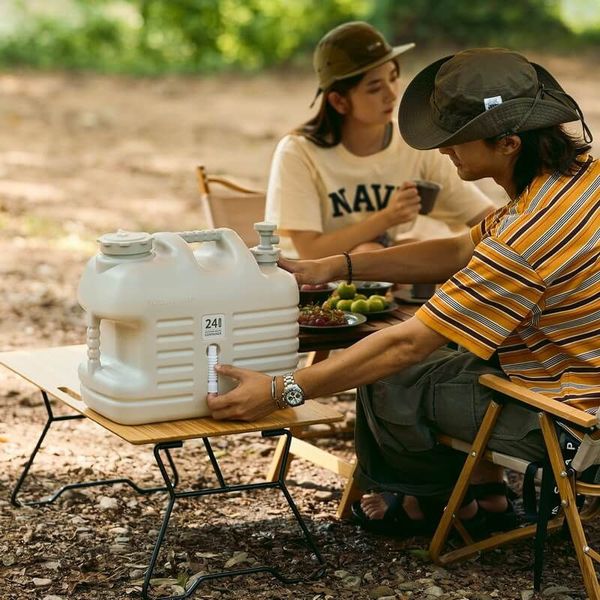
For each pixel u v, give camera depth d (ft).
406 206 18.03
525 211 12.89
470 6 77.10
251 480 17.17
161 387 12.83
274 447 18.54
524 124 12.76
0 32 74.02
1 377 21.22
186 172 44.01
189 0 73.87
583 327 13.12
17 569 13.92
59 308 26.43
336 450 18.56
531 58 73.00
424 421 14.12
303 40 75.15
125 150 47.91
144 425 12.89
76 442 18.33
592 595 12.85
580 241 12.79
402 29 76.43
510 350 13.58
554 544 15.02
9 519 15.31
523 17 78.69
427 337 13.02
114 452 17.98
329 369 13.10
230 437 18.93
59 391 14.12
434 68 13.98
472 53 13.23
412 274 15.67
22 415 19.42
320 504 16.29
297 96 63.36
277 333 13.35
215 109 58.70
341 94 18.34
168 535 15.02
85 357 15.75
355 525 15.57
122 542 14.75
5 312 25.79
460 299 12.91
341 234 18.25
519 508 16.07
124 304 12.52
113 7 79.61
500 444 13.61
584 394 12.99
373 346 13.11
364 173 18.81
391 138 19.01
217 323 12.96
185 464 17.65
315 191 18.71
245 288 13.08
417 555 14.60
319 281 15.47
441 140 13.23
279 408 13.21
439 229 20.80
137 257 12.72
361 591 13.64
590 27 81.20
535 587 13.61
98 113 56.39
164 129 52.90
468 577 14.03
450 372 13.99
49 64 71.31
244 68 72.54
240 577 13.88
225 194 20.21
